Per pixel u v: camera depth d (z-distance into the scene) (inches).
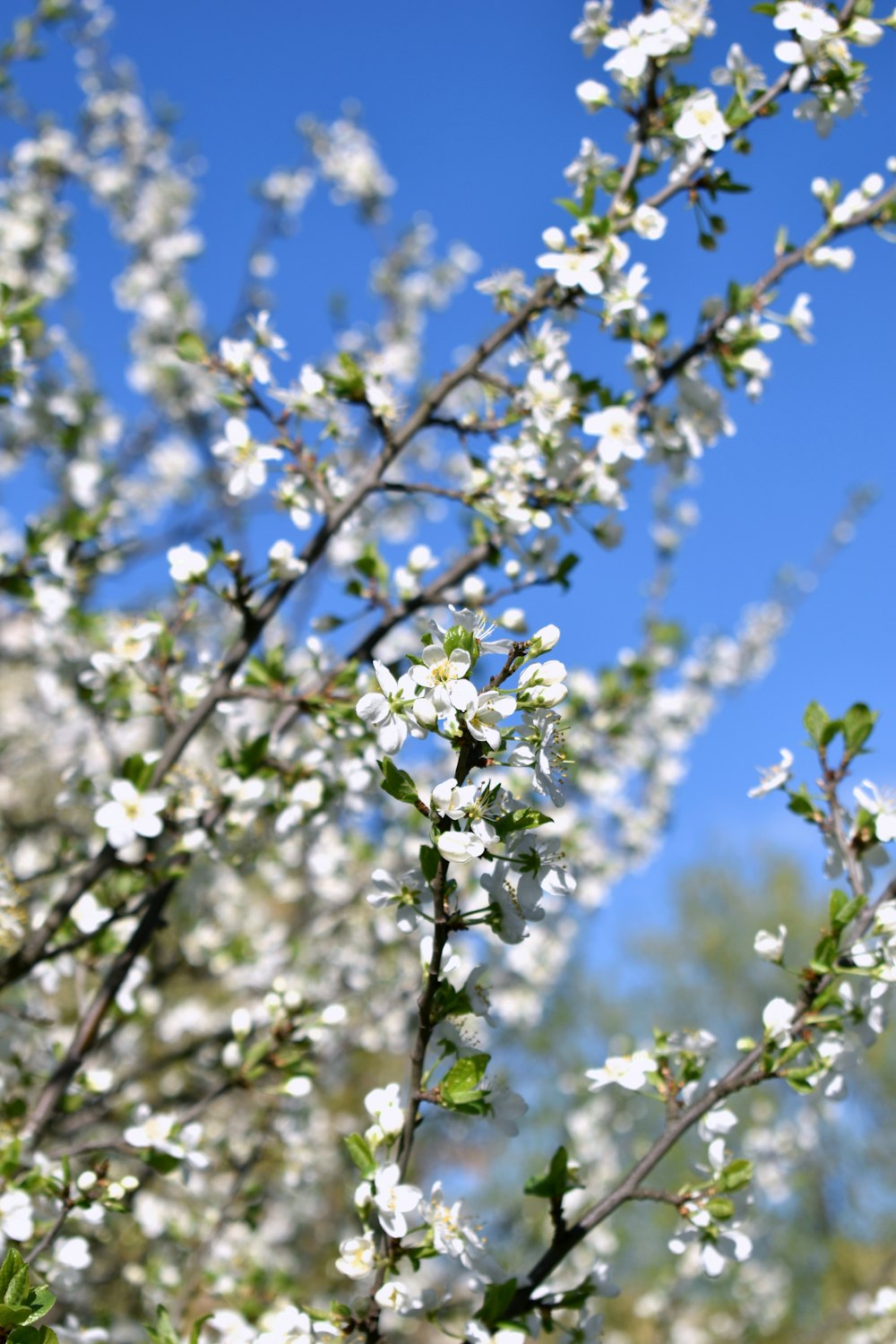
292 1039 160.4
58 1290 136.1
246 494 159.0
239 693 159.9
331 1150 327.6
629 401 176.2
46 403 290.0
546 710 82.4
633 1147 407.5
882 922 113.0
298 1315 95.3
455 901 91.2
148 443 402.0
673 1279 385.4
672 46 153.1
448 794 80.0
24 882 174.1
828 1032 113.9
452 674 80.0
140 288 435.5
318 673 170.4
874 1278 289.0
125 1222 235.3
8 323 179.6
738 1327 456.8
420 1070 92.4
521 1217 381.1
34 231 337.7
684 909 894.4
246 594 158.6
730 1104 469.7
